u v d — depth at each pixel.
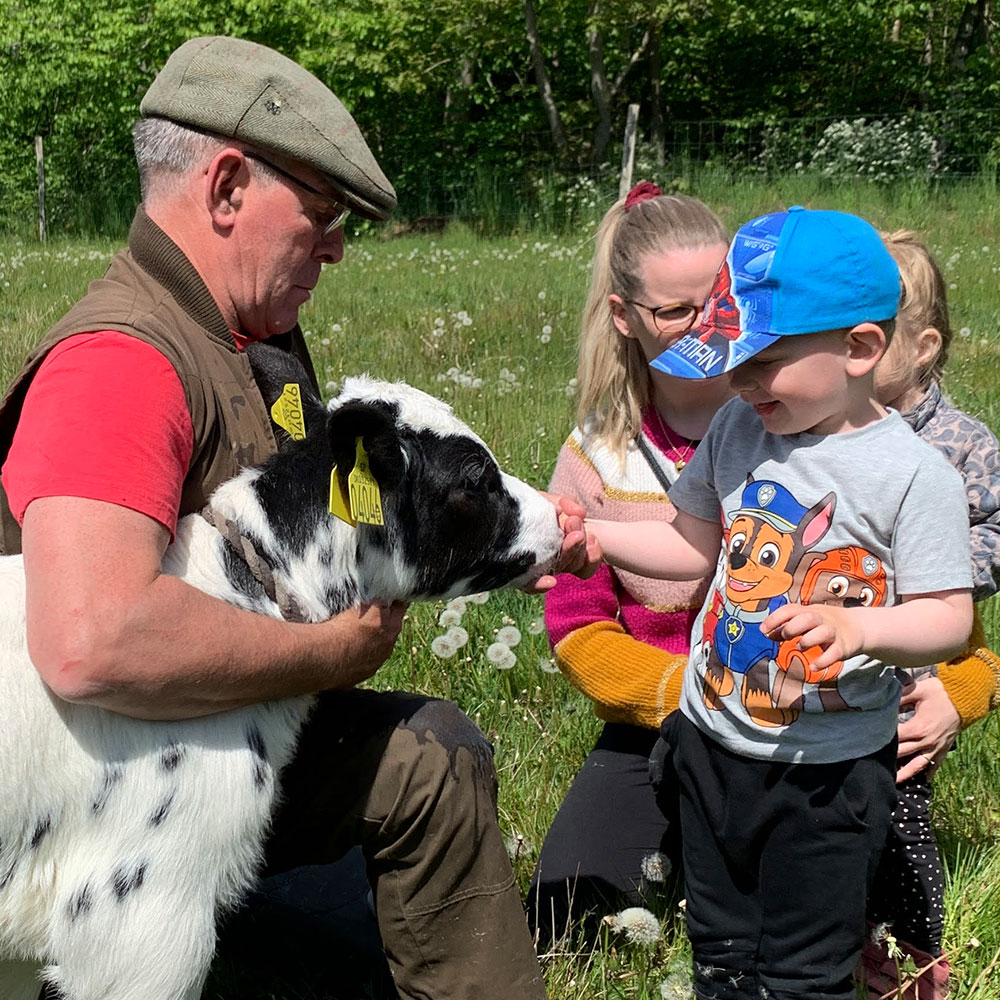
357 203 2.66
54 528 2.17
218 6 24.38
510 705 4.04
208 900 2.41
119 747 2.31
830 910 2.52
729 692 2.55
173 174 2.60
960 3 25.41
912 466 2.40
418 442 2.72
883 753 2.53
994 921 3.08
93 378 2.30
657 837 3.30
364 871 3.32
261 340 2.90
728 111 28.36
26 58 24.94
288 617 2.57
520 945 2.64
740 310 2.39
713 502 2.77
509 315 10.14
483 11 24.28
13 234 22.25
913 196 18.17
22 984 2.54
